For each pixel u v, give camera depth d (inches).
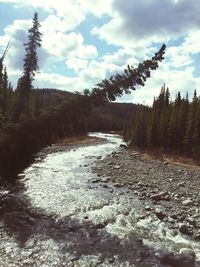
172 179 1142.3
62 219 680.4
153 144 2672.2
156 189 956.0
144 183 1037.8
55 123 858.1
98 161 1619.1
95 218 692.1
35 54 1024.9
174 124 2532.0
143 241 585.0
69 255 527.2
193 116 2381.9
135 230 634.8
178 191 940.0
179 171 1376.7
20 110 944.3
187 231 626.2
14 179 880.3
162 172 1317.7
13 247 546.0
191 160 1916.8
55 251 539.2
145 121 2901.1
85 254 532.1
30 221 656.4
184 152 2336.4
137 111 3491.6
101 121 6053.2
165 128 2632.9
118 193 914.1
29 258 511.8
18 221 654.5
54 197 846.5
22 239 578.2
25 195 853.2
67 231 621.0
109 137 4249.5
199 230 635.5
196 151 2100.1
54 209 740.7
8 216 680.4
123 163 1553.9
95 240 584.7
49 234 604.4
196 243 585.9
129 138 3280.0
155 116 2741.1
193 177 1221.1
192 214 721.0
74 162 1579.7
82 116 884.6
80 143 2903.5
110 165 1467.8
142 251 543.5
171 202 824.3
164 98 3341.5
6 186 892.6
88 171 1300.4
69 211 732.0
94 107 874.8
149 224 668.7
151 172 1299.2
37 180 1064.2
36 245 557.0
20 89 1000.9
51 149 2256.4
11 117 909.2
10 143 820.6
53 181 1059.9
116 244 570.3
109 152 2181.3
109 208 764.6
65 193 894.4
